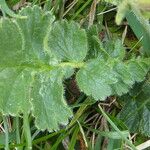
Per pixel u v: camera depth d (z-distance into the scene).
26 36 0.08
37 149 0.10
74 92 0.10
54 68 0.08
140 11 0.06
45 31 0.08
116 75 0.09
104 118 0.10
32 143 0.10
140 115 0.10
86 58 0.09
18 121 0.09
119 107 0.10
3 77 0.08
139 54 0.10
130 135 0.10
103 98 0.09
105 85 0.09
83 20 0.10
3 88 0.08
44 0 0.10
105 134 0.09
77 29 0.09
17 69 0.08
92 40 0.09
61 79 0.08
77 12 0.10
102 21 0.10
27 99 0.08
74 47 0.09
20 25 0.08
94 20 0.10
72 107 0.10
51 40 0.09
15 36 0.08
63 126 0.10
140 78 0.09
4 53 0.08
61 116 0.08
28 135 0.09
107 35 0.10
